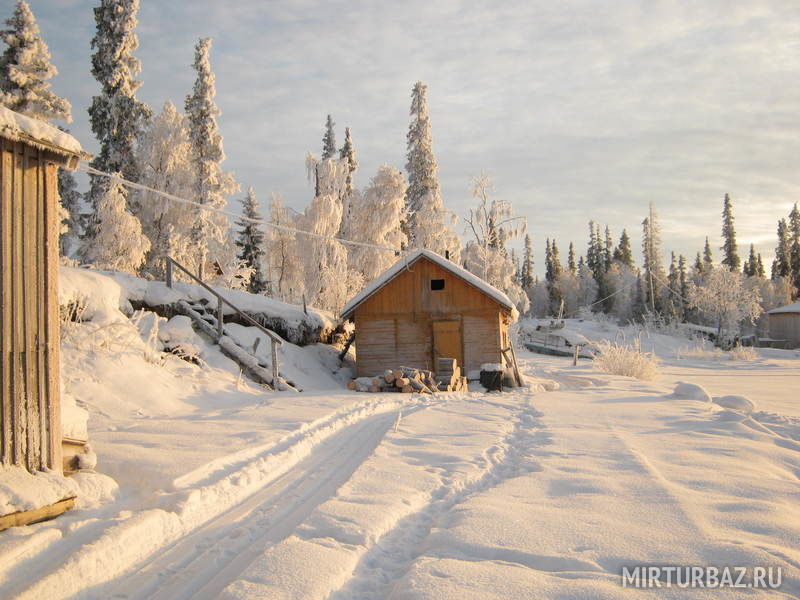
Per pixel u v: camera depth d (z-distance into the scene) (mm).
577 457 8906
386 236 37969
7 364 5625
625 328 77062
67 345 12523
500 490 7012
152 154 30203
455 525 5707
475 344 23031
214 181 32562
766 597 4047
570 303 102188
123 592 4473
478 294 23219
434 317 23344
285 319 22344
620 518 5859
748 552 4797
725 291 69500
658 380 29344
